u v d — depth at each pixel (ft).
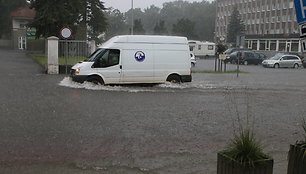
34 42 159.43
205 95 48.85
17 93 44.70
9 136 24.49
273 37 229.86
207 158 21.02
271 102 44.78
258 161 12.71
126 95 45.52
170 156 21.26
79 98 41.91
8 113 32.32
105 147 22.62
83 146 22.66
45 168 18.52
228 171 13.01
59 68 73.36
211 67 128.57
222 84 64.64
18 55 135.74
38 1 118.73
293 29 262.06
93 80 51.75
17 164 19.01
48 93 45.16
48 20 113.39
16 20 200.23
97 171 18.31
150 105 38.91
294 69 132.77
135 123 29.76
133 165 19.45
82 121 29.78
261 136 26.76
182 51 55.67
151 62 53.83
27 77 64.28
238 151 13.05
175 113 34.83
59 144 22.91
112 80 52.34
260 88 60.44
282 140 25.66
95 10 141.79
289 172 14.37
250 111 37.47
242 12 333.21
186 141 24.68
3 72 71.92
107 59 52.13
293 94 53.72
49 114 32.27
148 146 23.20
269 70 120.47
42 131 26.11
